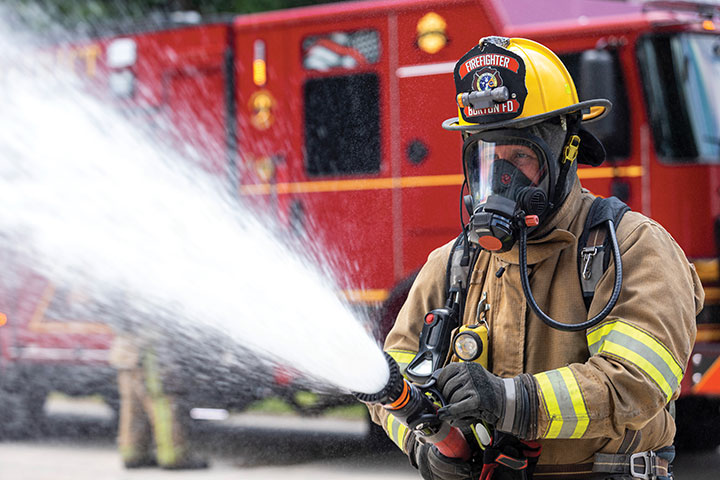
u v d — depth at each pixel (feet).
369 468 43.86
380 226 45.09
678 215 39.88
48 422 59.57
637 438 14.90
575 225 14.96
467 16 43.60
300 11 47.73
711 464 43.19
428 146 44.24
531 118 14.34
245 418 58.75
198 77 49.73
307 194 46.85
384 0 45.55
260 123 48.26
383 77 45.47
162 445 43.62
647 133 40.42
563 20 43.34
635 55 40.75
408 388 13.87
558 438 14.12
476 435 15.40
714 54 41.39
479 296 15.61
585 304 14.47
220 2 69.82
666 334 13.55
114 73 50.83
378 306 44.55
